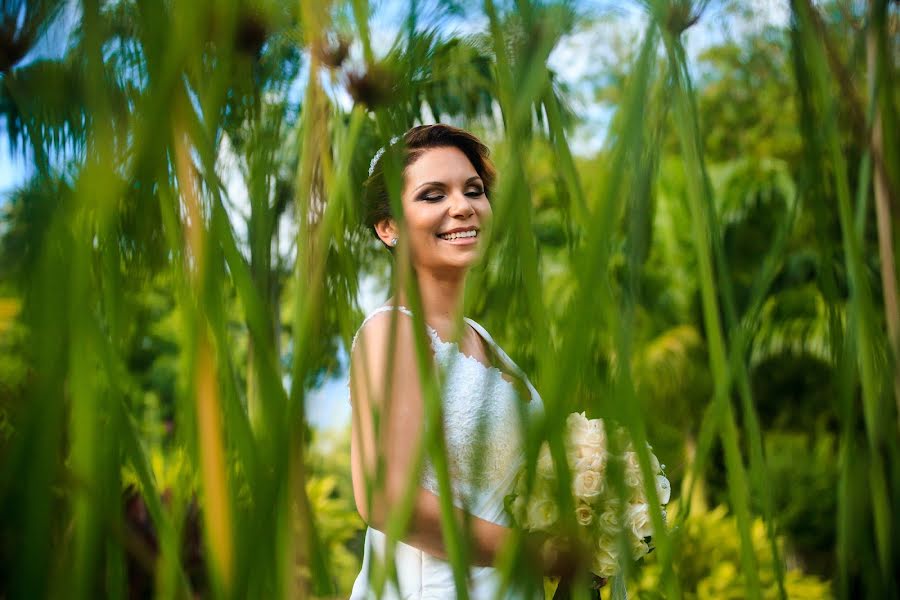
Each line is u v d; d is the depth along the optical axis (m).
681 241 4.57
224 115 0.40
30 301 0.30
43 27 0.32
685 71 0.39
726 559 2.91
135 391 0.41
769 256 0.46
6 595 0.29
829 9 0.44
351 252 0.53
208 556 0.38
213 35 0.35
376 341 1.00
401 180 0.41
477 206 1.30
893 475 0.42
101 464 0.34
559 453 0.39
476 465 0.40
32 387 0.29
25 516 0.29
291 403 0.38
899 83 0.43
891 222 0.43
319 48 0.40
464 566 0.39
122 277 0.37
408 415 0.96
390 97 0.40
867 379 0.43
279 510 0.38
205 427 0.38
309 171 0.54
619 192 0.35
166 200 0.35
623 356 0.39
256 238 0.47
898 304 0.43
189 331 0.37
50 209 0.31
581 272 0.36
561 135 0.39
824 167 0.45
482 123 0.58
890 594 0.42
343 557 2.88
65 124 0.32
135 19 0.33
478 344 1.23
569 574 0.41
